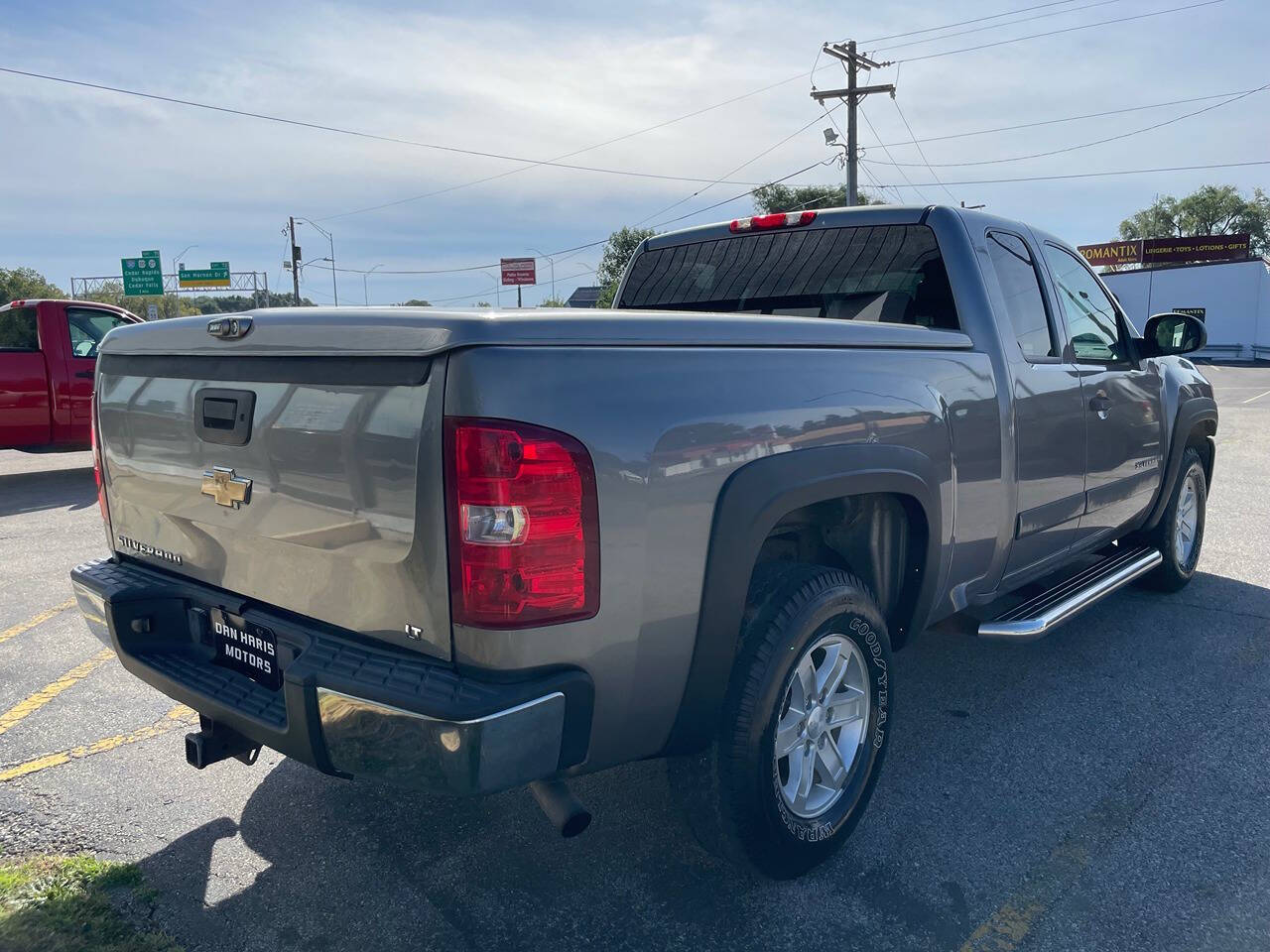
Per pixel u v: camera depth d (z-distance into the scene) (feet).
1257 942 8.29
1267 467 35.04
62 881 9.17
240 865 9.54
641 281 15.64
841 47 106.52
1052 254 13.99
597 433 7.04
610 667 7.31
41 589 19.90
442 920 8.65
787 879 9.14
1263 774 11.35
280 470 7.88
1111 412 14.29
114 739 12.56
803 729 9.13
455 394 6.68
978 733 12.59
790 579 8.82
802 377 8.77
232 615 8.77
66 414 33.78
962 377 10.97
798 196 142.61
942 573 10.99
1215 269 130.41
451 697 6.69
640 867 9.51
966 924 8.57
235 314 8.29
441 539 6.83
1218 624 16.93
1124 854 9.67
